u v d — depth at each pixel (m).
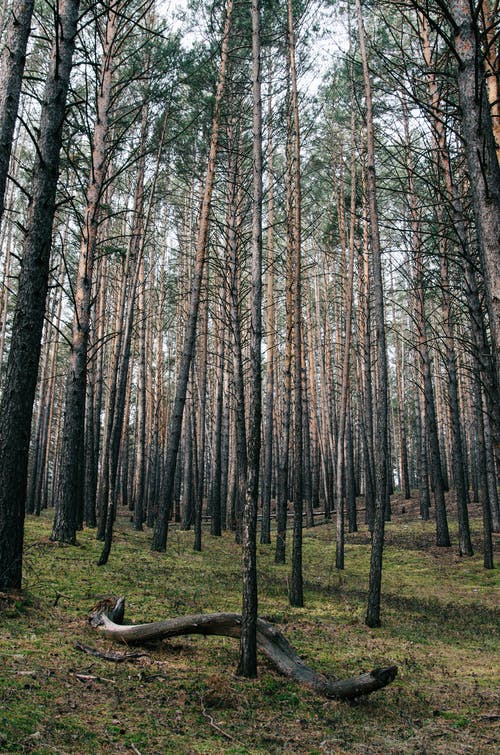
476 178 4.22
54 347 26.47
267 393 21.77
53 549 11.56
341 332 32.00
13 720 3.89
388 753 4.60
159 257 27.67
